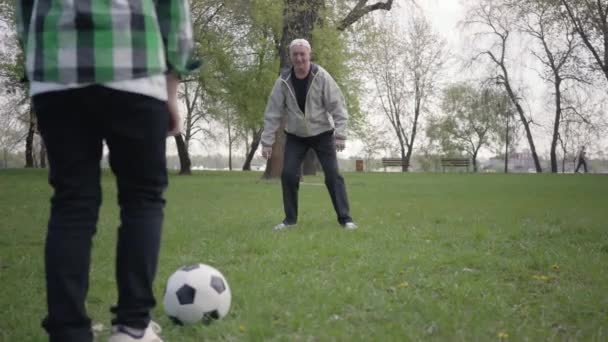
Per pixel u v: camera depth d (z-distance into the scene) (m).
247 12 22.33
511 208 9.91
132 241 2.27
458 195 13.55
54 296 2.12
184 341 2.82
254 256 5.17
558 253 5.20
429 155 56.44
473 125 53.72
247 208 9.98
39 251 5.57
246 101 26.91
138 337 2.30
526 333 2.91
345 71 25.03
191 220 8.02
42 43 2.05
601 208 9.99
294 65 6.72
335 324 3.07
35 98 2.09
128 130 2.12
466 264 4.76
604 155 44.94
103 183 18.95
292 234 6.37
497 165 56.75
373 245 5.64
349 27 24.20
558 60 38.72
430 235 6.35
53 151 2.13
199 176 29.48
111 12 2.06
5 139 44.31
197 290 3.03
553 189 16.33
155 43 2.15
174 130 2.46
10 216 8.68
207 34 25.31
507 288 3.94
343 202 7.07
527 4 32.75
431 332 2.96
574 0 29.83
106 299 3.65
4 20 26.70
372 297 3.58
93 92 2.03
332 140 7.02
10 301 3.56
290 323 3.06
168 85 2.36
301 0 21.30
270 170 22.84
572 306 3.43
